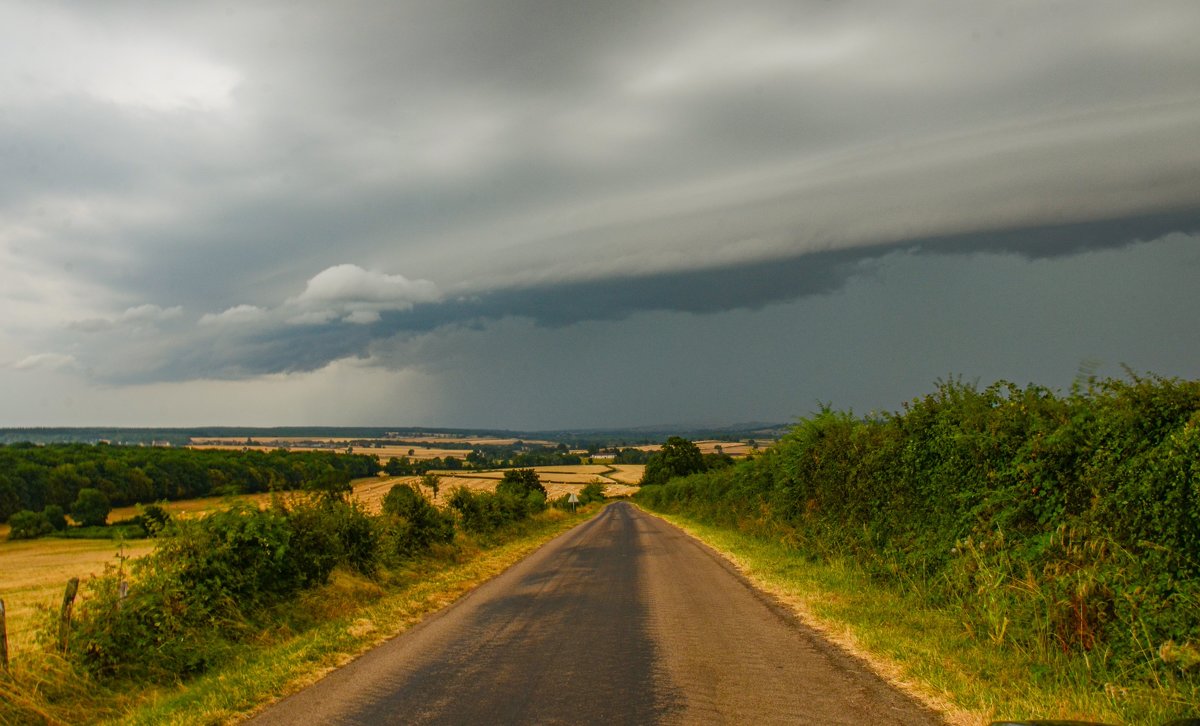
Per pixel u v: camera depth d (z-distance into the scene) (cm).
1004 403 991
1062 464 839
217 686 794
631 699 661
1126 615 684
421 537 2139
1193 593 635
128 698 830
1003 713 569
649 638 932
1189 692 592
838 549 1541
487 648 916
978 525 995
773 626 973
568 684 724
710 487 3644
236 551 1192
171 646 955
